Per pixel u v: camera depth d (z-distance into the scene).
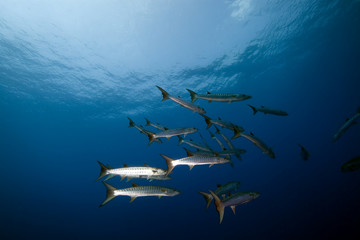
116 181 52.31
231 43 24.03
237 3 19.55
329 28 25.61
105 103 32.16
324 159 34.75
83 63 24.55
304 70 36.81
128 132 45.09
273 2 19.66
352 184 19.72
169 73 26.91
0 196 55.94
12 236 27.39
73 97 30.33
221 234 19.25
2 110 33.16
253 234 17.34
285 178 32.66
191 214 29.48
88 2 18.80
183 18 20.81
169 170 5.62
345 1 21.14
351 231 12.77
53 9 19.05
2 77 25.69
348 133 42.66
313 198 20.34
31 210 43.75
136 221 31.11
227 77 29.72
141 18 20.55
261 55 27.16
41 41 21.66
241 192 4.61
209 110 40.31
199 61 25.66
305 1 20.08
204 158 5.68
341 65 38.28
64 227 31.05
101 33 21.69
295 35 25.09
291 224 16.81
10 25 19.80
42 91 28.70
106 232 27.14
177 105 35.16
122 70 25.94
